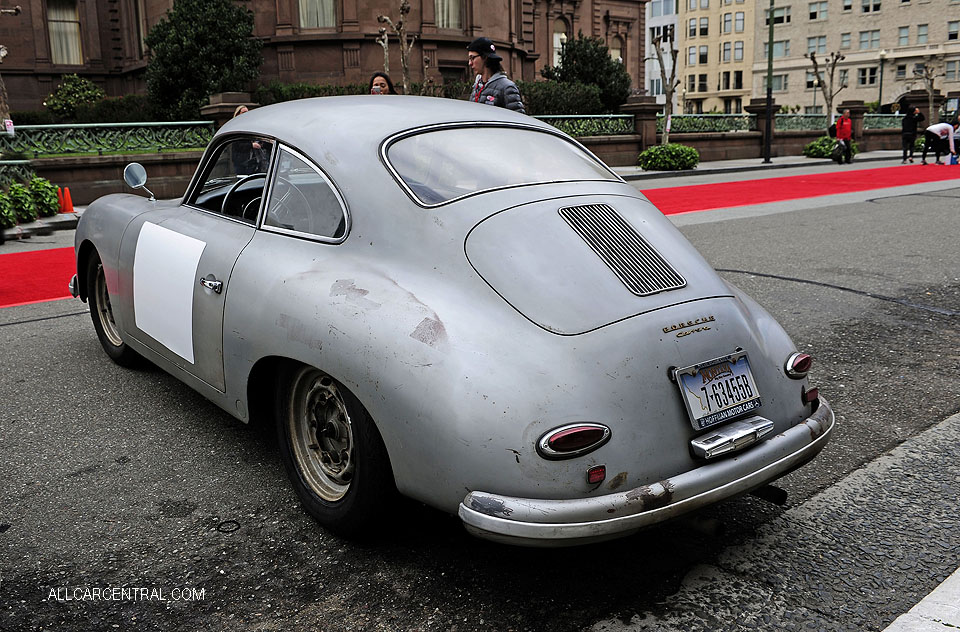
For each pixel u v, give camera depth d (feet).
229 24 82.28
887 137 117.39
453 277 8.26
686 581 8.36
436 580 8.38
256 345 9.43
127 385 14.58
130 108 86.79
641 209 9.78
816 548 9.00
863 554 8.87
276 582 8.38
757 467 8.06
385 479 8.27
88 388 14.42
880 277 23.41
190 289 11.08
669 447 7.64
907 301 20.40
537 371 7.39
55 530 9.47
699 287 8.80
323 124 10.30
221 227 11.20
